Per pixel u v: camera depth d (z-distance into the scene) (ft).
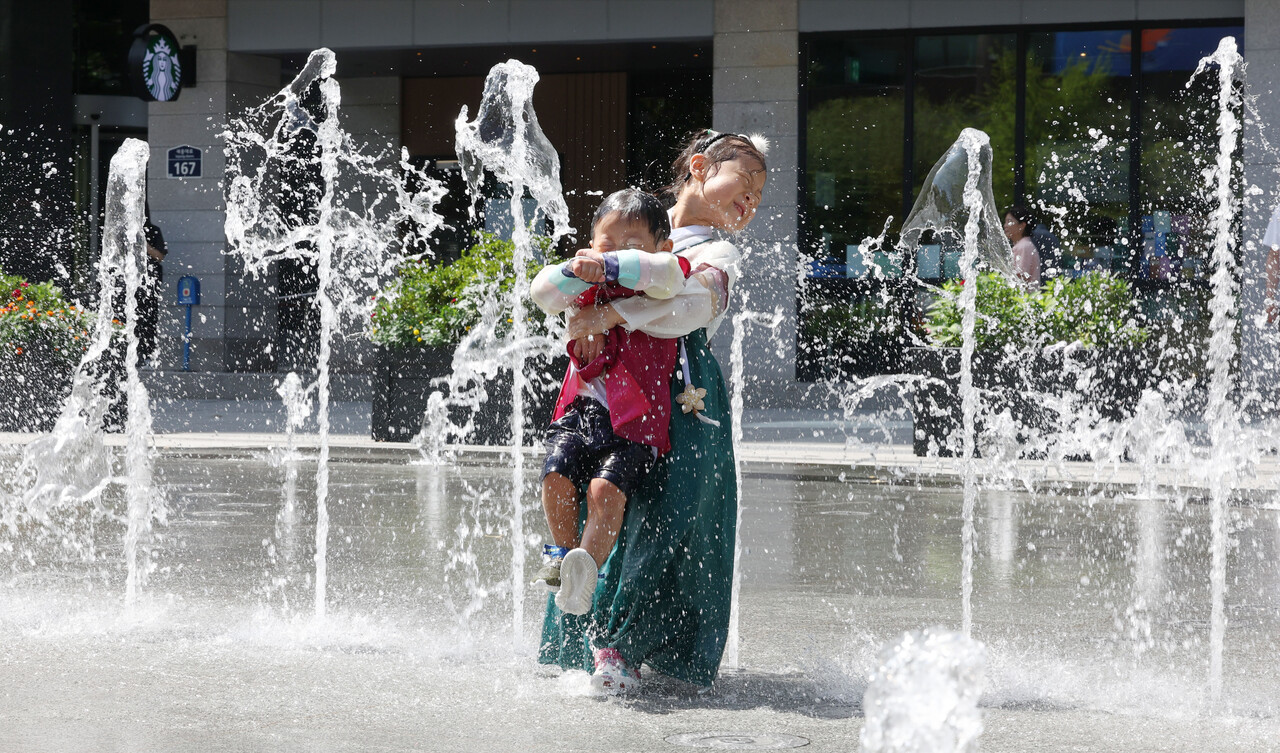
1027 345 51.65
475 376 55.72
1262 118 69.56
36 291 63.31
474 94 89.45
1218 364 20.89
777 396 75.00
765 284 75.36
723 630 17.85
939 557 30.40
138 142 28.84
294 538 31.94
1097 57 73.20
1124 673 19.34
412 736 15.37
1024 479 45.42
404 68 87.40
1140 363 51.19
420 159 90.12
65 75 92.12
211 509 37.19
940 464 49.57
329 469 48.55
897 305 74.54
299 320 86.53
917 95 74.90
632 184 86.89
